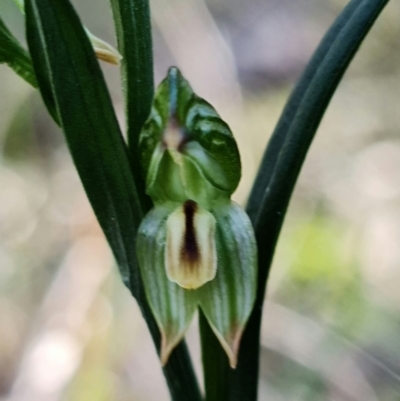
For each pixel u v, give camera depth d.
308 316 0.22
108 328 0.21
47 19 0.10
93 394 0.20
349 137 0.28
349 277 0.22
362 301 0.22
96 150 0.11
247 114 0.29
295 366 0.21
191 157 0.11
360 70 0.30
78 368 0.20
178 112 0.11
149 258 0.11
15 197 0.27
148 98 0.11
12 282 0.25
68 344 0.21
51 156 0.29
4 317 0.24
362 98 0.29
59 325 0.21
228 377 0.12
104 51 0.11
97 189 0.11
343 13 0.11
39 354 0.21
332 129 0.28
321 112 0.11
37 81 0.11
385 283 0.23
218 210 0.11
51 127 0.30
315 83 0.11
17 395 0.20
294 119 0.11
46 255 0.25
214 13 0.33
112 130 0.11
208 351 0.11
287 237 0.23
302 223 0.24
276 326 0.21
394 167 0.26
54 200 0.27
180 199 0.11
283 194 0.11
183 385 0.12
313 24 0.33
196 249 0.11
